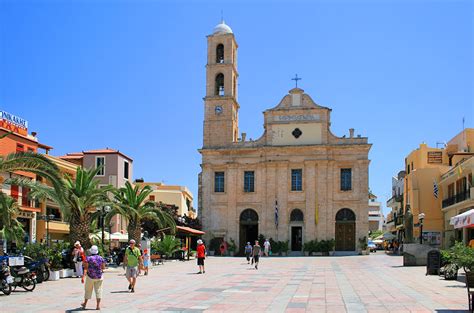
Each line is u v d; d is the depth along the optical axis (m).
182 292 20.45
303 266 38.66
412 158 65.06
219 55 67.56
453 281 24.70
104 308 15.99
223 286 22.91
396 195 80.12
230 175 64.69
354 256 57.91
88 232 31.08
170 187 80.69
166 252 46.44
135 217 39.19
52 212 45.88
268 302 17.31
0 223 24.20
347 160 62.19
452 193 53.53
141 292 20.48
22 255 23.16
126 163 60.03
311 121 63.44
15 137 38.38
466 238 46.09
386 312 14.99
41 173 21.94
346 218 61.72
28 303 17.23
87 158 57.06
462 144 59.19
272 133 64.25
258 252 35.97
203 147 65.56
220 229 64.00
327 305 16.53
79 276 27.92
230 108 65.50
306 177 62.72
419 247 36.69
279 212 62.75
